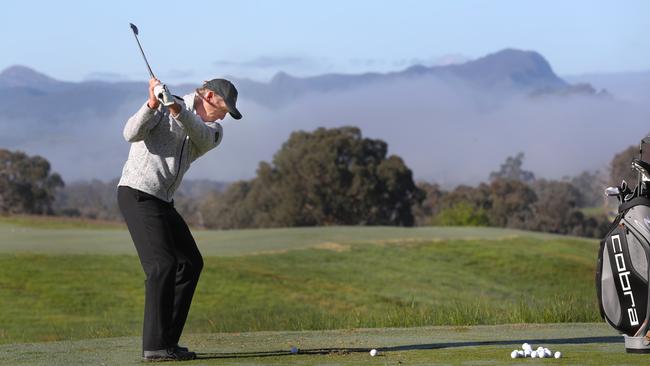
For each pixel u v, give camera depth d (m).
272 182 119.88
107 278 41.97
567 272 52.47
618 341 9.11
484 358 7.69
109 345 9.59
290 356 8.12
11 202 137.12
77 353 8.76
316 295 41.88
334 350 8.51
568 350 8.16
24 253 46.66
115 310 36.28
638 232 7.25
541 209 133.00
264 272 46.53
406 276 48.31
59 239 54.31
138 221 7.81
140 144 7.85
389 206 115.31
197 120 7.77
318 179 113.50
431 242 58.84
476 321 13.70
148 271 7.83
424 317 14.27
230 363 7.64
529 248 59.19
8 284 39.41
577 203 143.50
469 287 46.34
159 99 7.51
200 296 39.78
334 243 56.31
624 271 7.31
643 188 7.41
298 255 52.12
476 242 59.72
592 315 13.56
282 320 17.34
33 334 28.20
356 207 113.81
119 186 7.91
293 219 114.56
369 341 9.55
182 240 8.02
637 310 7.33
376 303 40.56
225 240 56.84
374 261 51.84
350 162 115.06
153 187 7.80
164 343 7.91
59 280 40.72
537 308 14.17
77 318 34.06
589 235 131.38
